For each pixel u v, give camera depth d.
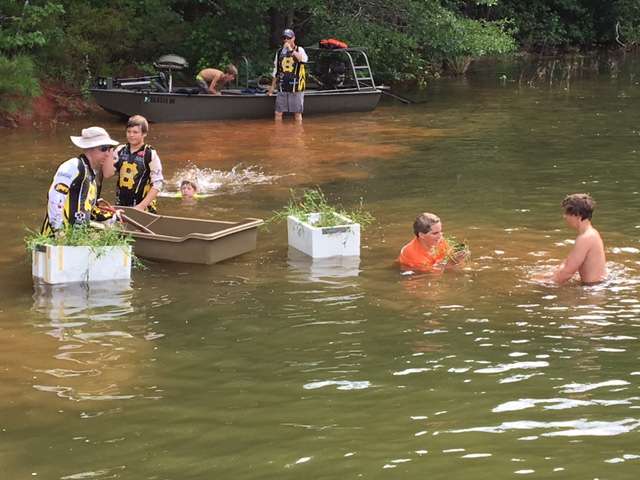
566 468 4.63
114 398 5.61
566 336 6.60
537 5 36.72
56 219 7.94
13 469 4.73
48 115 17.55
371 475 4.59
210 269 8.30
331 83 21.17
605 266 7.92
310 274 8.15
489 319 6.96
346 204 10.99
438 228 8.29
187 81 20.86
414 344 6.46
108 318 7.02
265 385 5.79
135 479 4.60
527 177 12.66
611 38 38.81
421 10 24.05
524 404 5.44
